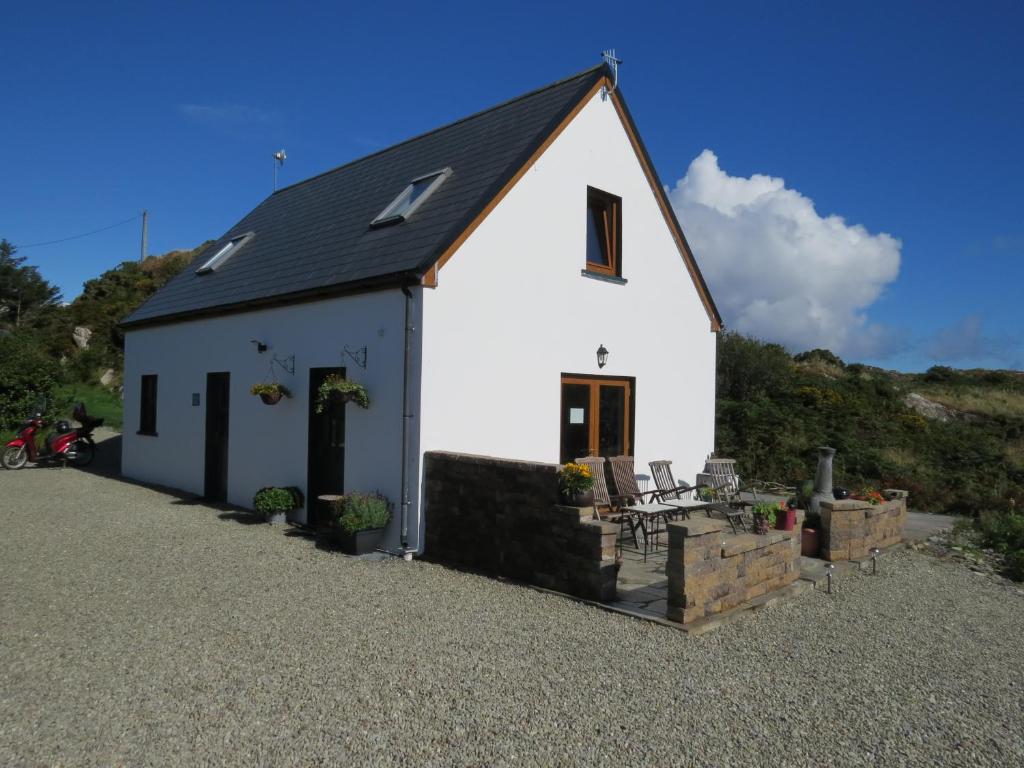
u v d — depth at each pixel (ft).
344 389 27.55
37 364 64.59
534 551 22.58
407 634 17.88
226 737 12.48
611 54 33.88
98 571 23.72
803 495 30.94
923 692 15.30
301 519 32.22
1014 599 23.26
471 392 27.86
